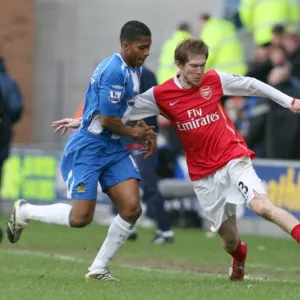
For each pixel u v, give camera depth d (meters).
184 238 47.94
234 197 27.25
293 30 59.31
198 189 28.14
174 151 54.22
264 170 51.31
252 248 43.81
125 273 32.19
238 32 62.75
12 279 28.73
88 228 53.09
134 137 27.75
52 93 71.12
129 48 27.06
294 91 53.72
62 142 69.12
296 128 53.97
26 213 29.16
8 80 48.41
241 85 28.05
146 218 55.72
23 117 70.81
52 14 71.75
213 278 30.22
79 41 71.38
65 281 27.88
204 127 27.69
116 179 28.03
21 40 71.50
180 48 27.41
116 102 27.14
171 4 69.62
